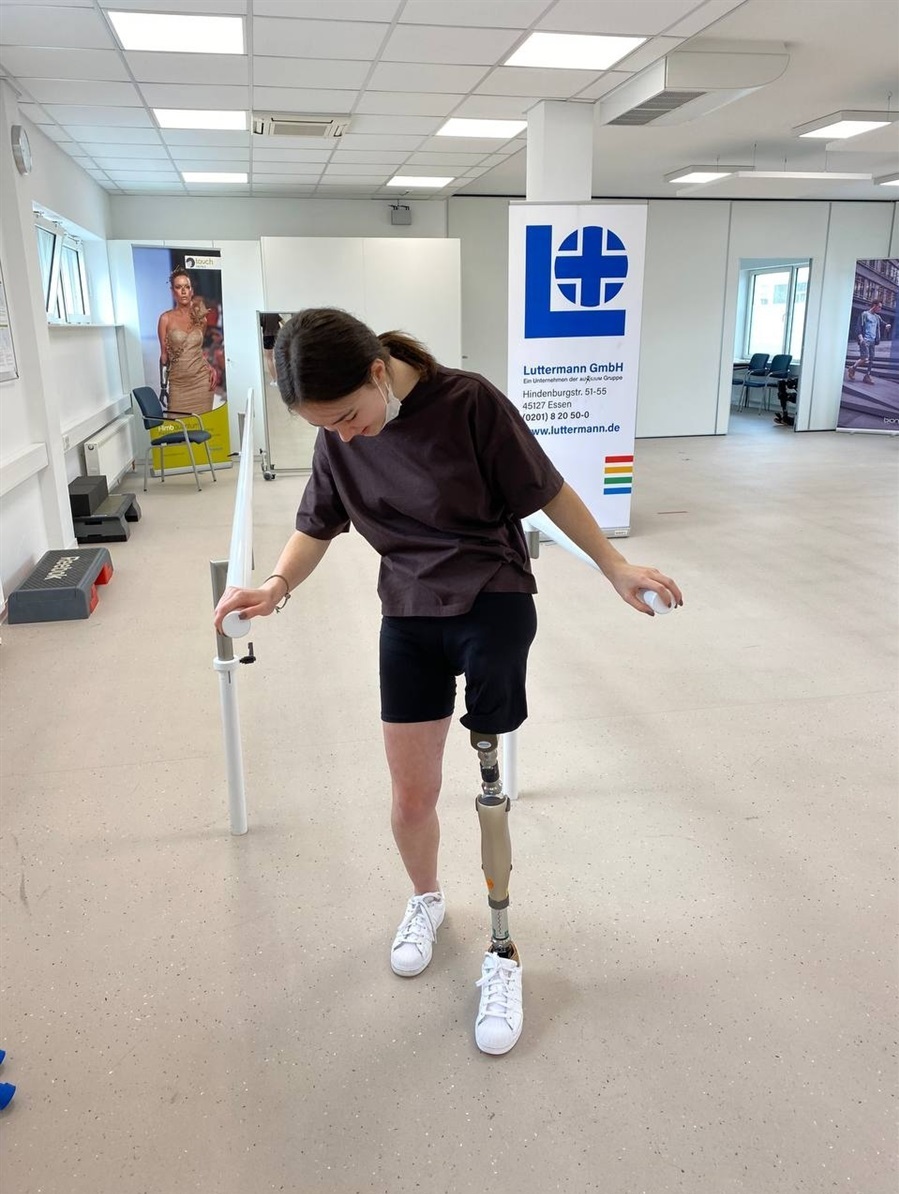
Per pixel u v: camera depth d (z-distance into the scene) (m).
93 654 3.73
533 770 2.67
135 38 4.32
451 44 4.49
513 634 1.44
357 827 2.38
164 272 8.29
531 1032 1.66
